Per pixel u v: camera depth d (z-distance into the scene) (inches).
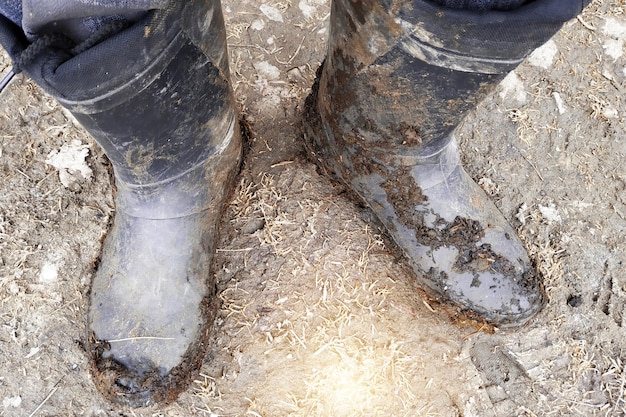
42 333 47.8
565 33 65.2
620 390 49.8
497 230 48.4
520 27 29.7
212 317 46.8
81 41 30.1
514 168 58.2
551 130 60.3
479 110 60.4
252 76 60.2
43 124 55.1
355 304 50.9
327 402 47.3
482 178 57.4
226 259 51.7
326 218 53.9
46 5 24.8
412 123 40.5
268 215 53.6
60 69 27.9
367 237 53.6
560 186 57.8
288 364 48.3
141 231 43.3
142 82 31.4
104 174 54.1
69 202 52.6
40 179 53.1
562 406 49.2
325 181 55.4
